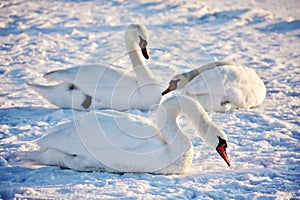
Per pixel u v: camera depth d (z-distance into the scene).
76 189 10.34
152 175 11.20
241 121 15.22
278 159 12.31
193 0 36.44
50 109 16.20
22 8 32.19
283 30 29.25
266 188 10.70
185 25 29.20
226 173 11.50
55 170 11.35
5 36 25.88
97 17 30.50
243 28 29.42
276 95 17.91
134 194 10.14
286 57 23.59
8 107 16.22
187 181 10.98
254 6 35.94
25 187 10.32
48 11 31.72
